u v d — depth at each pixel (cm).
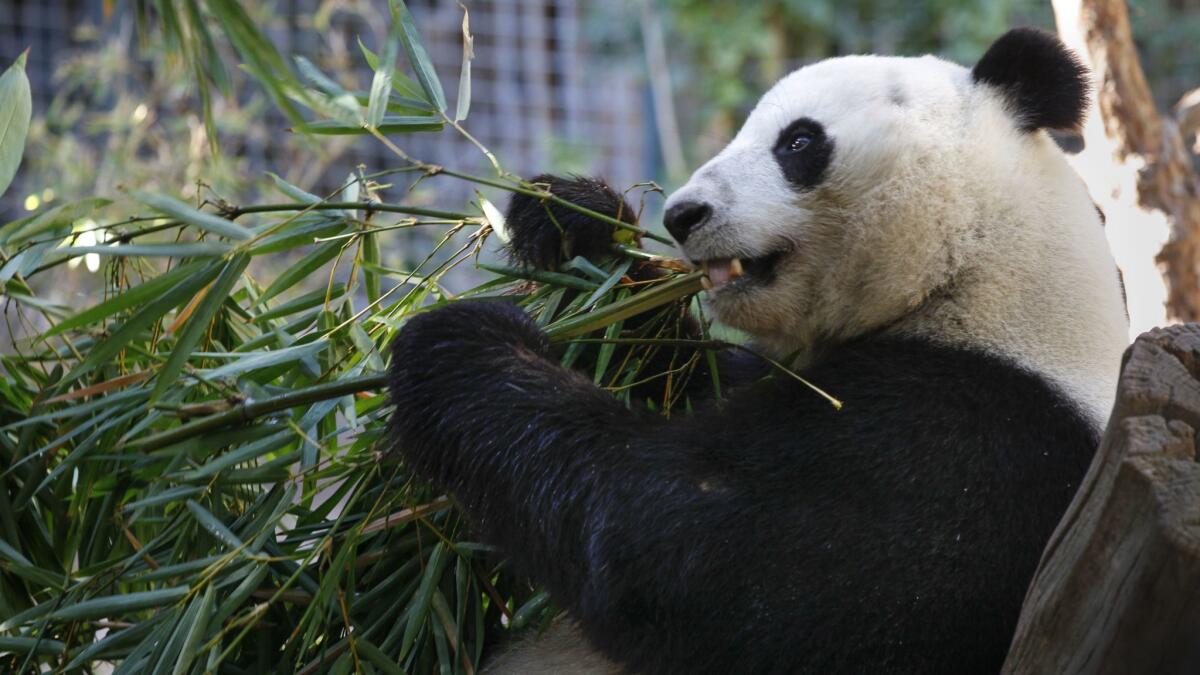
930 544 519
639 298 615
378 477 625
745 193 620
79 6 1834
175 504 647
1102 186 981
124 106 1510
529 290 688
